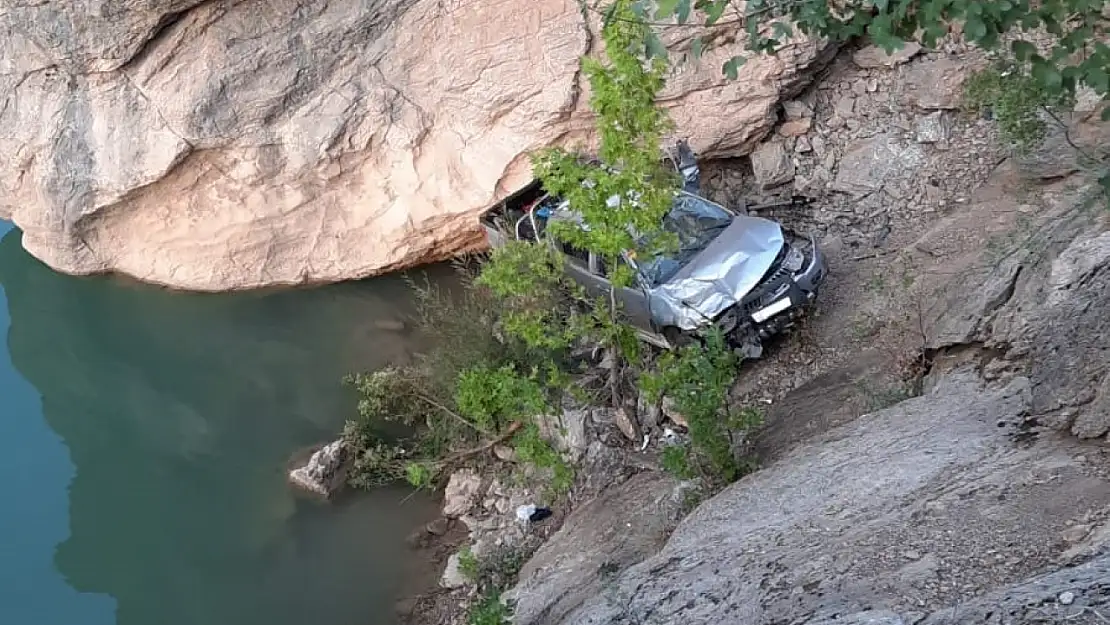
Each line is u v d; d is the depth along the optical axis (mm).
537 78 12070
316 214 13281
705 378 8109
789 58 11398
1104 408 6031
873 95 11688
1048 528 5434
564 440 9906
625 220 8062
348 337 12961
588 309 10320
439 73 12375
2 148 13320
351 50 12477
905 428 7195
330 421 11945
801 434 8344
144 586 10703
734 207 12117
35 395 13750
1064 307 6887
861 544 5914
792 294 9523
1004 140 10078
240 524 11000
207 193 13156
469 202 12703
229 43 12305
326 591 9922
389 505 10688
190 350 13391
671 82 11633
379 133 12664
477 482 10383
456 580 9445
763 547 6406
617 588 6938
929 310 8820
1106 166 7641
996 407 6922
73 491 12156
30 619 10602
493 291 10344
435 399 10805
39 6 12117
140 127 12734
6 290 14562
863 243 10836
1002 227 9391
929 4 4105
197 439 12344
